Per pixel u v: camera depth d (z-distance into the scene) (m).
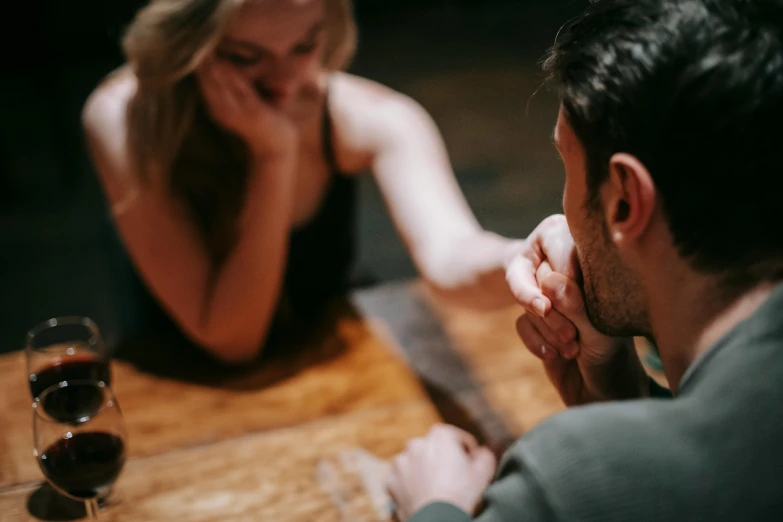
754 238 0.78
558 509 0.75
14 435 1.24
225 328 1.38
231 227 1.49
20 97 4.43
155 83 1.33
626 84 0.79
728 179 0.77
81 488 1.05
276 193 1.39
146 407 1.29
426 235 1.46
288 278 1.65
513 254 1.25
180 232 1.46
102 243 3.22
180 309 1.44
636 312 0.86
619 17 0.81
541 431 0.78
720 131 0.76
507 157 3.72
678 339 0.82
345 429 1.24
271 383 1.34
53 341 1.28
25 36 4.79
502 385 1.31
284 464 1.18
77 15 4.84
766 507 0.73
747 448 0.74
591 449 0.76
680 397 0.78
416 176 1.52
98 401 1.14
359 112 1.57
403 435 1.22
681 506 0.73
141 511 1.12
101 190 3.63
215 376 1.37
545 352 1.04
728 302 0.80
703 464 0.74
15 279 3.00
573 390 1.08
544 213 3.23
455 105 4.37
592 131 0.81
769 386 0.74
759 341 0.76
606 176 0.82
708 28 0.77
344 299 1.53
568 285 0.98
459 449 1.06
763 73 0.76
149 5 1.32
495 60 5.03
